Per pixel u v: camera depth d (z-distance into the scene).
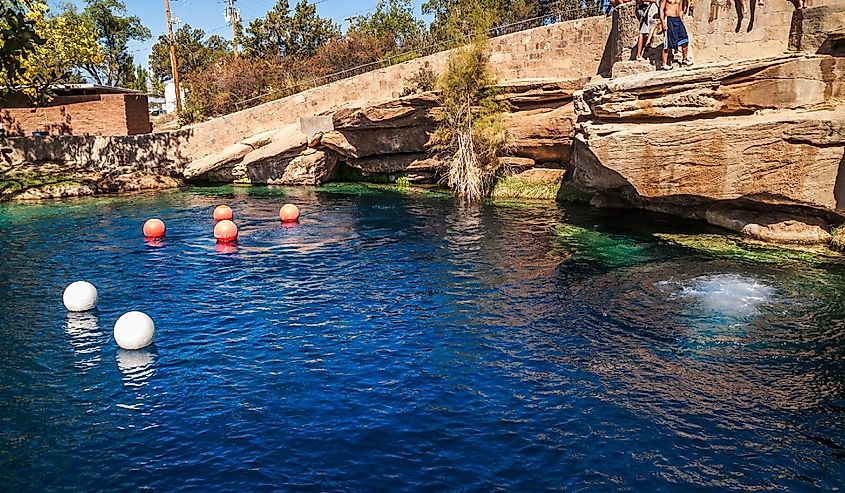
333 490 7.09
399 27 51.84
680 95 15.88
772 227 16.94
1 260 17.20
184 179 32.72
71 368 10.33
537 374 9.91
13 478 7.39
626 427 8.37
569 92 23.80
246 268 16.27
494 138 25.20
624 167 16.62
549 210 22.92
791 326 11.55
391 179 31.69
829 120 14.16
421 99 26.31
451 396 9.24
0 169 31.52
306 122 31.05
